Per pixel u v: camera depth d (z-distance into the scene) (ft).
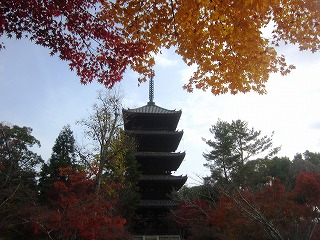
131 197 98.12
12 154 106.32
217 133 146.20
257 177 104.94
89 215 49.93
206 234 77.00
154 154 121.70
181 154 120.57
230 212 52.80
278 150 152.15
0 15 18.17
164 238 114.21
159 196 121.70
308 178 56.65
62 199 51.21
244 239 47.70
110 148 66.18
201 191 92.12
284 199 45.11
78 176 59.67
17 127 128.57
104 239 55.16
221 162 136.77
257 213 29.94
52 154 136.36
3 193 71.92
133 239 97.19
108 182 69.51
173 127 132.05
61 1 18.52
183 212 85.71
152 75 22.56
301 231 37.19
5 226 70.13
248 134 153.28
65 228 48.80
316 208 46.29
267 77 21.26
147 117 127.95
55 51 20.90
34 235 76.89
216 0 16.93
